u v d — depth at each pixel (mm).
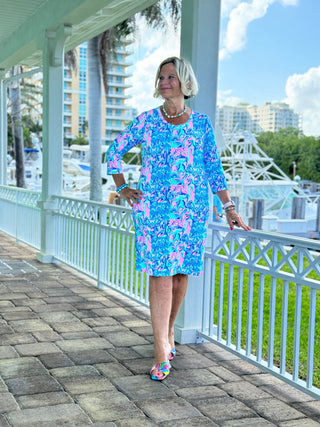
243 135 17016
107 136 48156
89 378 3154
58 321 4328
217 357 3623
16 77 8945
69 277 6094
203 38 3764
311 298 2781
